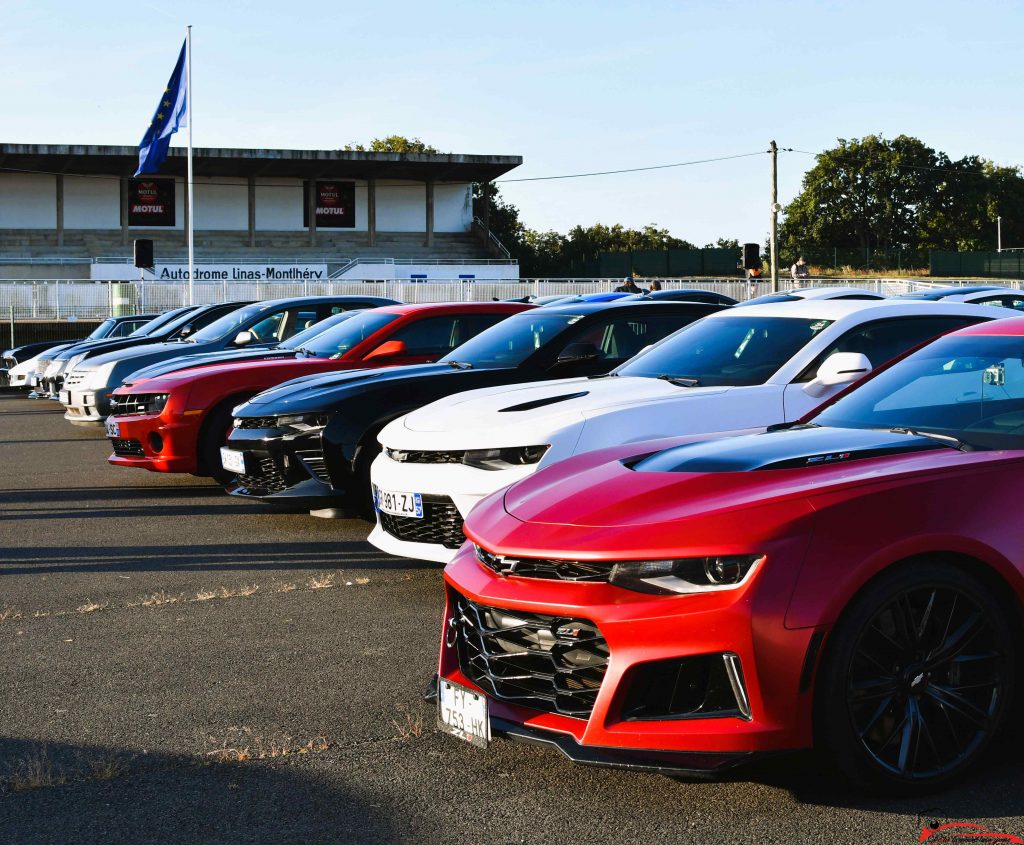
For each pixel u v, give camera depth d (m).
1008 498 3.36
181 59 31.45
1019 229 90.00
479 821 3.24
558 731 3.30
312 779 3.58
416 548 5.90
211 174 53.03
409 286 37.12
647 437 5.63
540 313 8.34
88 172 51.22
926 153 90.00
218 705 4.30
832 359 4.71
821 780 3.42
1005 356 4.14
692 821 3.19
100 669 4.80
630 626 3.15
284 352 9.94
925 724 3.25
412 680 4.54
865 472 3.36
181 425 9.28
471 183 57.75
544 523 3.48
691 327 7.04
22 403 20.31
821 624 3.09
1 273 47.31
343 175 54.81
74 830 3.25
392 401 7.50
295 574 6.49
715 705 3.13
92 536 7.80
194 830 3.24
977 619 3.29
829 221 90.12
